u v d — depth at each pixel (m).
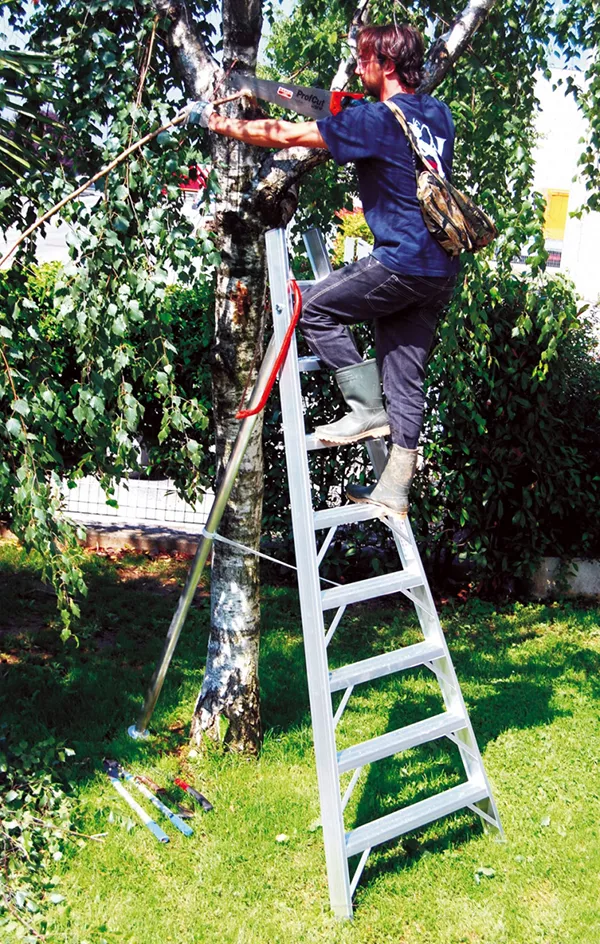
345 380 3.61
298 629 6.49
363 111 3.22
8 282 4.01
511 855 3.97
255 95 3.36
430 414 7.12
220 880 3.74
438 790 4.46
